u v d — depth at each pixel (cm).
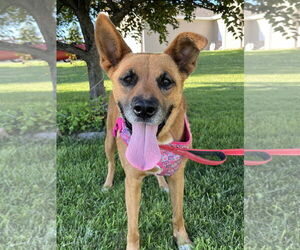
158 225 64
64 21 134
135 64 52
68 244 59
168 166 54
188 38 53
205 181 80
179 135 57
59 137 115
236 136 112
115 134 61
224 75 267
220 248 56
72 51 124
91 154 99
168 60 54
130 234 56
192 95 193
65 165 92
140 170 52
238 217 65
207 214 67
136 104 48
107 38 55
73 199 74
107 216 67
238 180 80
